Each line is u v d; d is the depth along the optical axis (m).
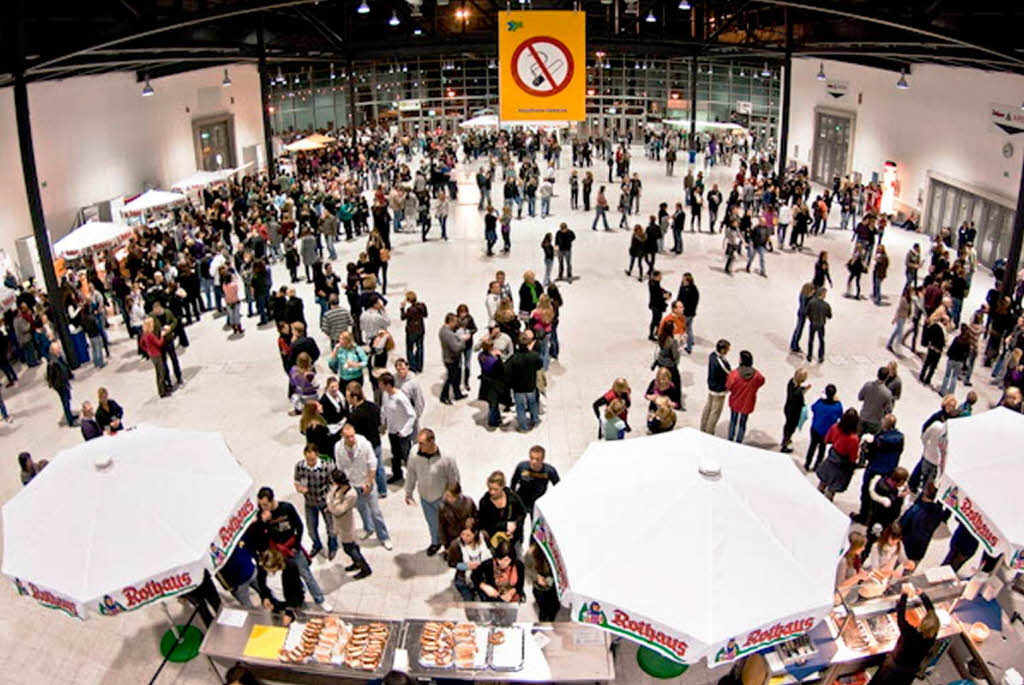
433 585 7.60
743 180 24.62
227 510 6.08
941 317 11.32
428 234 22.14
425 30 35.12
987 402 11.27
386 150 34.88
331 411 9.31
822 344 12.52
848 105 27.42
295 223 19.88
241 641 6.26
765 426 10.55
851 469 8.23
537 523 5.86
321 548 8.11
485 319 14.68
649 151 38.09
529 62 18.28
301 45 29.20
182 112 27.95
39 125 19.70
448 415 10.92
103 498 5.90
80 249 16.88
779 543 5.27
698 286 16.69
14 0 11.53
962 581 6.90
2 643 7.20
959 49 15.61
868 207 23.17
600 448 6.37
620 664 6.76
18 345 14.05
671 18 36.44
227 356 13.62
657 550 5.23
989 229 18.58
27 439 11.13
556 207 25.67
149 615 7.52
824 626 6.34
